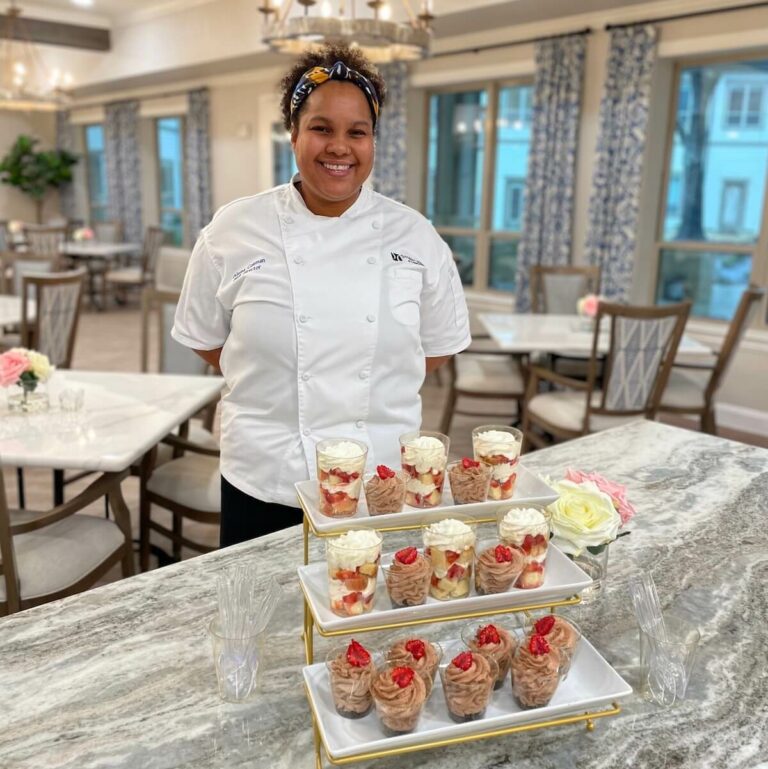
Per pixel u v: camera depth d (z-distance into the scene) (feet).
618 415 10.55
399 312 4.78
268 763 2.87
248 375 4.79
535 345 11.50
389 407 4.94
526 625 3.70
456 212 21.65
